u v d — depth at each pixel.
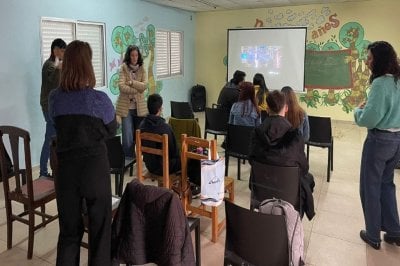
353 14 6.75
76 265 1.91
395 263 2.36
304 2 6.81
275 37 7.31
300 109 3.13
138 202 1.71
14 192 2.38
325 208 3.20
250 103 3.75
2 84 3.75
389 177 2.48
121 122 3.98
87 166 1.80
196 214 2.75
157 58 7.08
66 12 4.55
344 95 7.11
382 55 2.21
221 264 2.34
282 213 1.92
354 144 5.49
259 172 2.32
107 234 1.89
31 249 2.35
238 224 1.76
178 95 7.95
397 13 6.44
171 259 1.67
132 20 6.00
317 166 4.40
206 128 4.65
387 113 2.22
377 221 2.49
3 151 2.35
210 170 2.37
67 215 1.87
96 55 5.32
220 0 6.48
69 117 1.77
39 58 4.17
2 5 3.67
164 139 2.55
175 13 7.46
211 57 8.34
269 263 1.73
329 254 2.46
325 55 7.11
